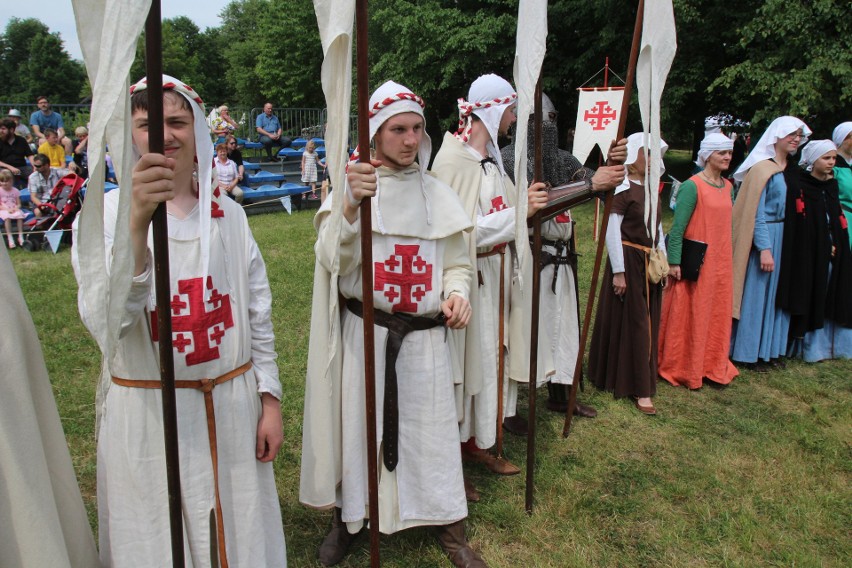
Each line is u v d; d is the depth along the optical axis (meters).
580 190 3.26
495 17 15.26
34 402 1.68
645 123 2.94
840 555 2.91
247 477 1.95
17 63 72.31
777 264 4.93
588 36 14.48
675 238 4.55
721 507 3.21
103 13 1.32
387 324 2.55
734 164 14.30
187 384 1.82
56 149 11.61
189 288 1.79
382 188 2.53
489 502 3.16
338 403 2.58
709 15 11.93
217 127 12.59
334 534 2.77
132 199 1.46
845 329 5.29
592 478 3.43
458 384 3.04
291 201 13.80
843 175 5.40
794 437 3.95
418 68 16.28
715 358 4.69
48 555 1.56
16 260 8.59
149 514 1.78
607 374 4.44
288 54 35.22
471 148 3.35
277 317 5.82
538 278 2.79
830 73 10.02
